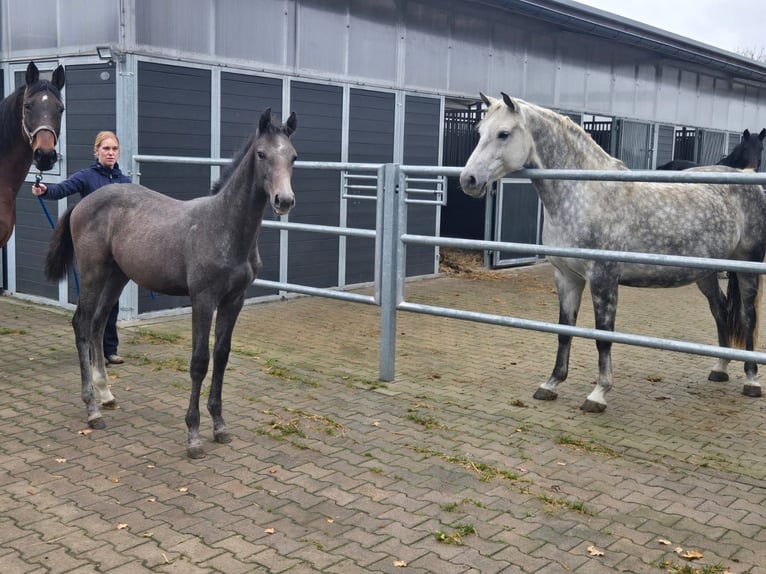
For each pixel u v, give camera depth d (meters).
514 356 6.12
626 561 2.91
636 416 4.67
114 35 6.35
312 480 3.58
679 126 14.05
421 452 3.96
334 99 8.18
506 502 3.40
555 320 7.66
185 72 6.77
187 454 3.84
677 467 3.85
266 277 7.84
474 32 9.79
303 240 8.12
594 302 4.67
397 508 3.31
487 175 4.46
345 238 8.57
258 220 3.75
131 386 4.95
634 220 4.75
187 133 6.87
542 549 2.99
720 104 15.27
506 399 4.94
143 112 6.49
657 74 13.12
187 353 5.75
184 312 7.20
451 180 11.24
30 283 7.57
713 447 4.15
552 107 11.10
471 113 10.91
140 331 6.39
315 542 2.99
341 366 5.61
